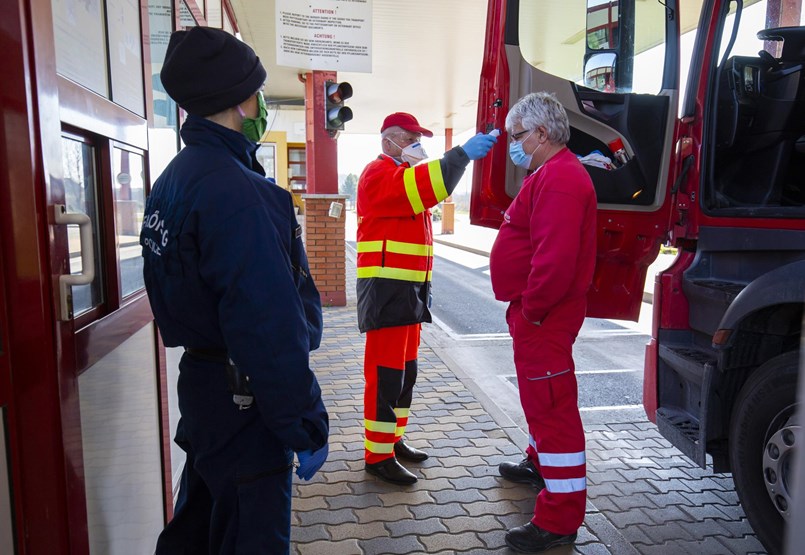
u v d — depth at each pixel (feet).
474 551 8.73
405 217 10.14
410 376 11.37
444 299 32.53
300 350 5.16
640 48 11.07
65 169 5.51
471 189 10.82
